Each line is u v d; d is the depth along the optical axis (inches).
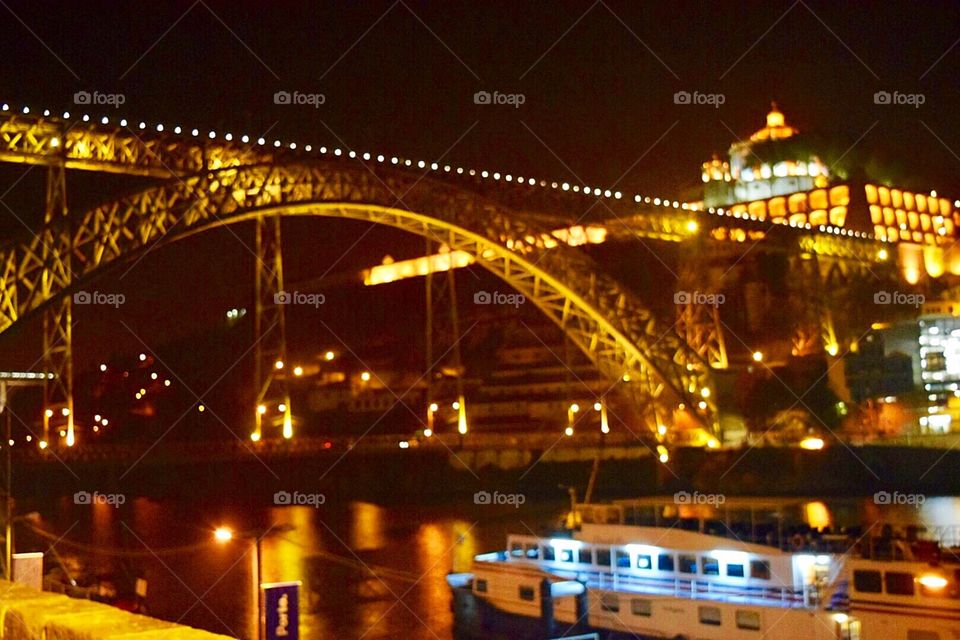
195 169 2645.2
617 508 1491.1
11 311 2316.7
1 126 2320.4
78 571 1699.1
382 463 3651.6
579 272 3358.8
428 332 3799.2
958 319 4367.6
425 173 3061.0
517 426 4704.7
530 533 2541.8
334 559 2178.9
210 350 5733.3
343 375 5334.6
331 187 2849.4
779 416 3929.6
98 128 2463.1
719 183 6048.2
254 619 1576.0
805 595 1157.1
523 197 3275.1
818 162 5930.1
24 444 4835.1
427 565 2102.6
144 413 5639.8
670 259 4136.3
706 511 1421.0
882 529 1273.4
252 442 3587.6
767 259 4411.9
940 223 5969.5
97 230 2453.2
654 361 3484.3
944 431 4153.5
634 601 1285.7
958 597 1060.5
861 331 4286.4
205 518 2965.1
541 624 1353.3
